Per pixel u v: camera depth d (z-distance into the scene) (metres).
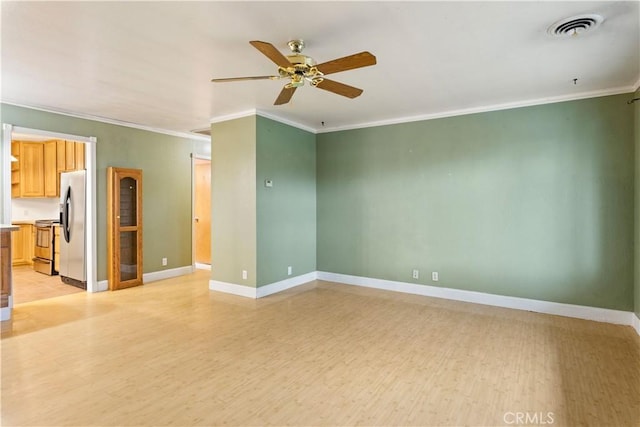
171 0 2.02
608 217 3.62
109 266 4.90
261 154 4.56
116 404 2.17
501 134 4.16
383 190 5.02
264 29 2.38
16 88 3.54
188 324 3.58
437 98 3.93
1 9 2.11
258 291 4.55
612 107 3.58
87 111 4.47
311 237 5.54
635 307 3.45
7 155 3.93
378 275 5.09
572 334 3.30
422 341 3.16
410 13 2.18
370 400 2.24
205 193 6.92
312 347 3.04
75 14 2.17
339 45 2.62
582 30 2.38
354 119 4.93
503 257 4.18
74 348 2.99
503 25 2.32
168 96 3.85
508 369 2.63
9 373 2.55
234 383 2.44
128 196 5.08
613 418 2.04
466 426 1.98
